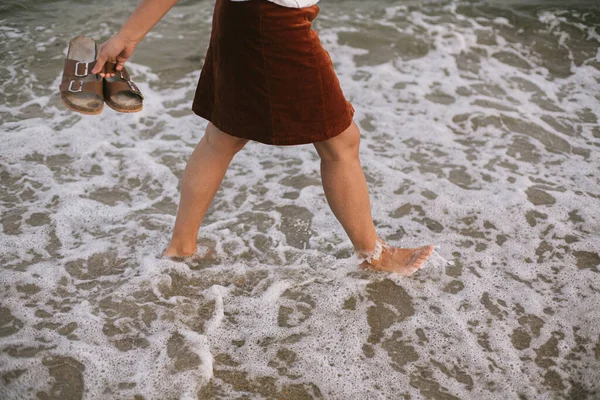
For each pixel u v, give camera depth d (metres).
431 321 2.48
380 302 2.56
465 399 2.16
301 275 2.69
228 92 2.15
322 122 2.18
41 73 4.30
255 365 2.25
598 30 5.18
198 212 2.60
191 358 2.25
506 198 3.24
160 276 2.63
